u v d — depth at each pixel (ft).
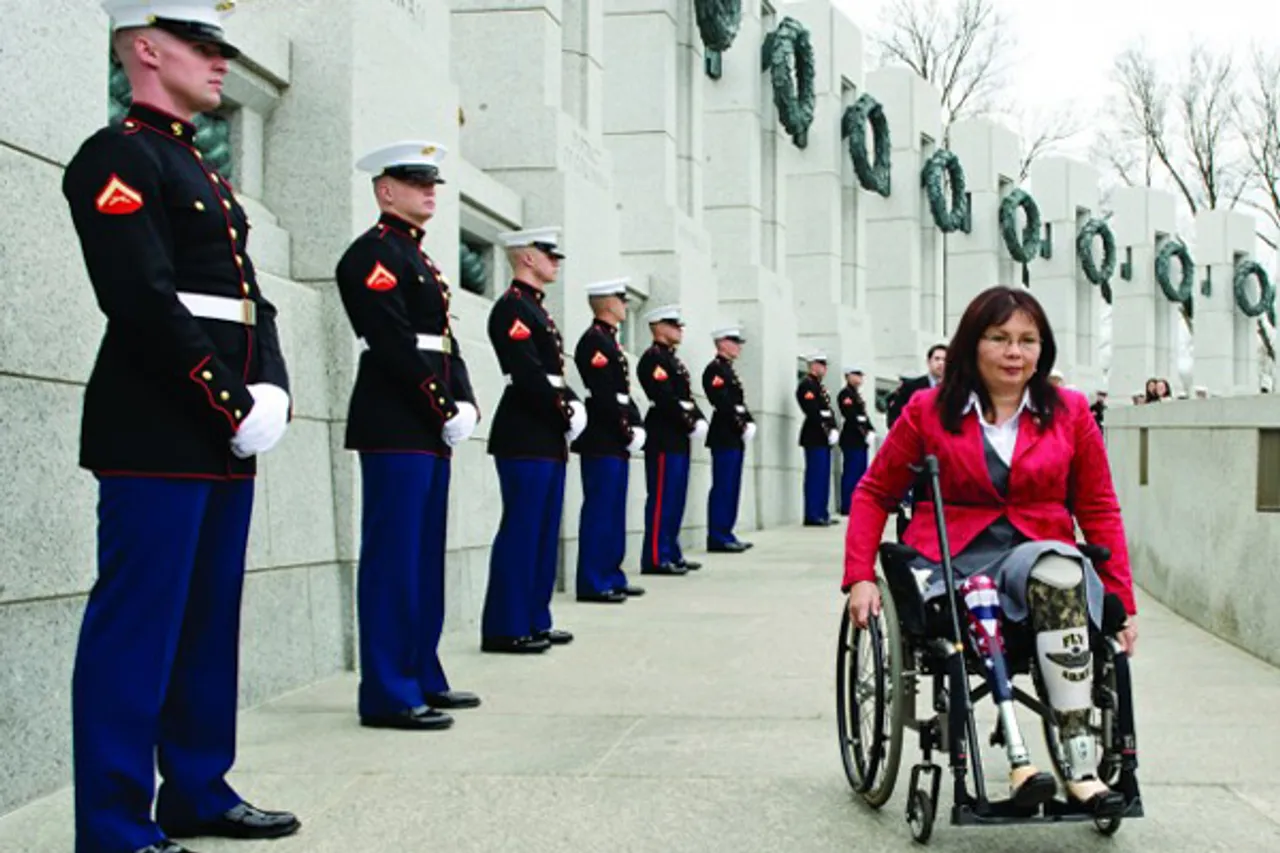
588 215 39.81
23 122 16.14
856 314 77.66
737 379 49.14
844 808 15.87
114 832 13.32
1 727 15.55
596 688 23.04
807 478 63.21
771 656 26.02
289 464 22.91
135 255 13.12
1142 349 127.75
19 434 15.90
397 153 20.67
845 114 77.30
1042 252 114.01
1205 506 30.48
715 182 62.90
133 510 13.52
